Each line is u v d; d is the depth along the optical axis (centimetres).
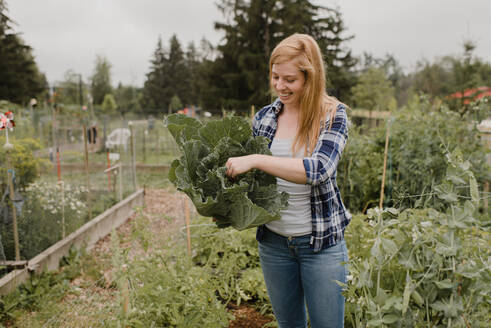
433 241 135
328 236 154
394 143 482
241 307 285
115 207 545
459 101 927
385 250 135
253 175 150
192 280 218
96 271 370
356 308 148
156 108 4641
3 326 284
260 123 175
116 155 687
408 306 133
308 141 154
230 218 144
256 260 342
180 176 138
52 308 282
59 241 413
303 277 162
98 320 189
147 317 190
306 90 148
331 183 154
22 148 462
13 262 352
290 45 143
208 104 2078
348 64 2147
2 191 415
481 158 435
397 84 4266
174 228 358
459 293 132
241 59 1919
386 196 454
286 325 181
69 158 1015
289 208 156
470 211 130
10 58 2245
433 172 437
